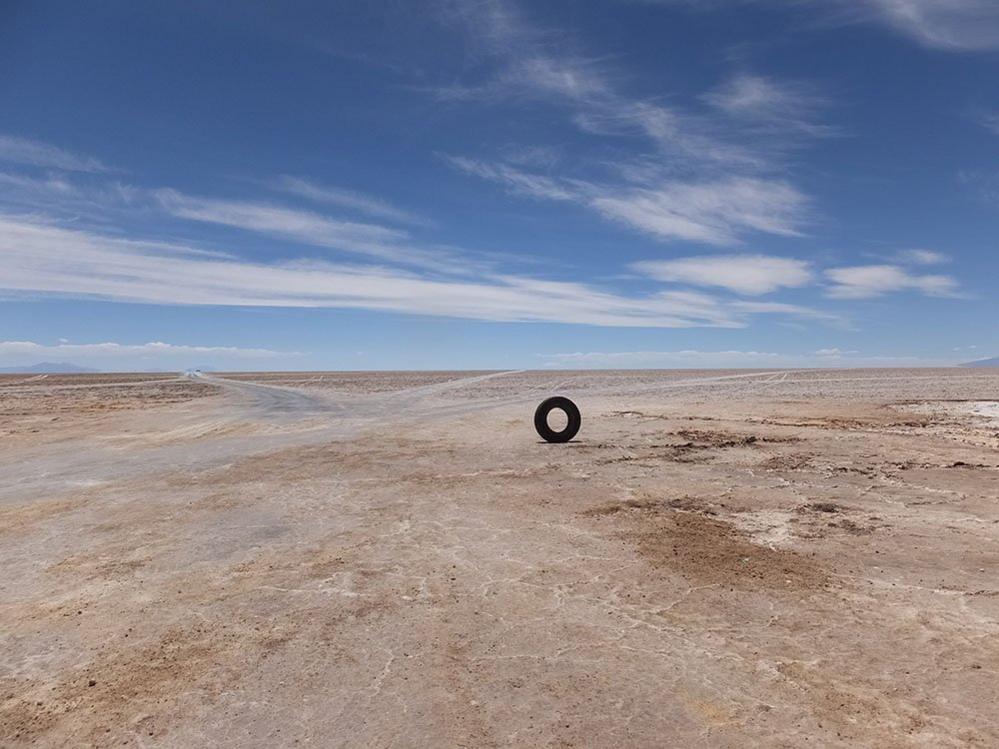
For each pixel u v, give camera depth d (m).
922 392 30.94
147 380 73.88
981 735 3.04
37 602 5.01
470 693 3.52
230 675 3.77
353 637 4.26
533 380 57.94
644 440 13.66
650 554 5.90
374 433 16.02
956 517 7.12
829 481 9.16
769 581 5.18
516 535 6.62
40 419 21.86
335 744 3.07
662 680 3.62
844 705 3.33
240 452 13.02
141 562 5.96
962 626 4.28
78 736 3.19
